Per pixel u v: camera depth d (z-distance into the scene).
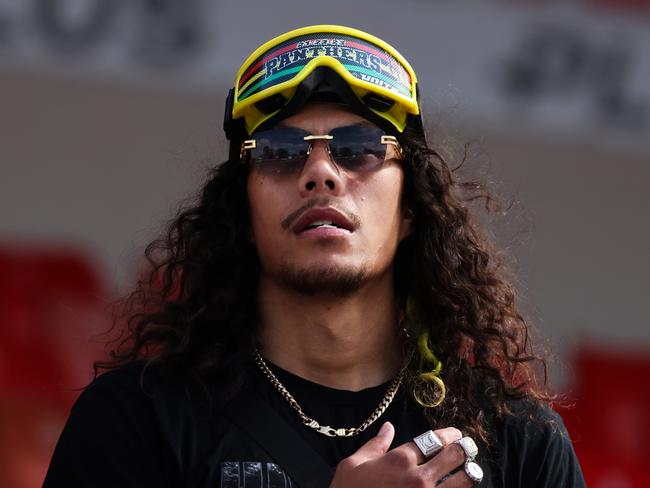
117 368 6.85
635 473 19.86
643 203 23.36
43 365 17.97
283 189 6.73
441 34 17.86
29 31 16.11
